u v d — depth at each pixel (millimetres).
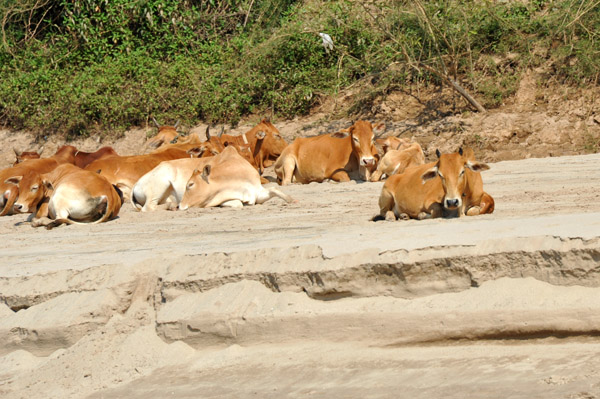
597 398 6922
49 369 10250
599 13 35531
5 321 11492
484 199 14945
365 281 9781
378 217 16047
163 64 40906
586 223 10031
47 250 14680
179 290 10844
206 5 43750
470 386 7734
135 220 18531
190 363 9828
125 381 9695
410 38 35406
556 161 26281
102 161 23781
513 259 9219
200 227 16062
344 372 8758
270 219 16625
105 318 10930
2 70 43062
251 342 9883
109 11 42406
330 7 39000
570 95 33344
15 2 43906
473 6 36438
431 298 9406
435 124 33969
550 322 8609
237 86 38812
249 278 10477
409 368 8562
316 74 38125
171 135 29906
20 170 22672
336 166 26078
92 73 41344
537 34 36312
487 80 35250
